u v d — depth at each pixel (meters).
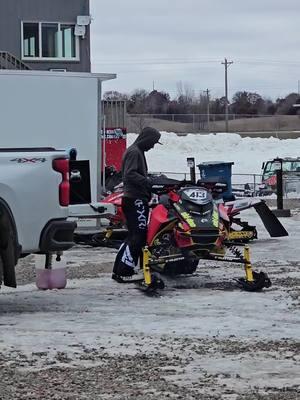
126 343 10.01
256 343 10.00
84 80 17.11
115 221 16.86
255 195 35.56
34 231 11.30
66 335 10.31
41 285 12.84
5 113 16.61
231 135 67.19
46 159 11.37
